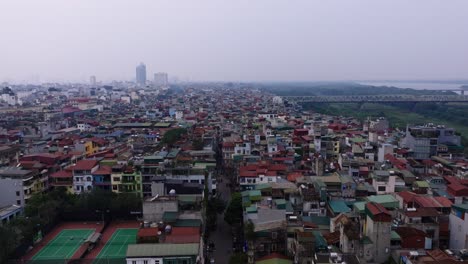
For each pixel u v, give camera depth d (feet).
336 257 237.45
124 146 655.76
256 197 375.86
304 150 615.57
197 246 275.39
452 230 312.50
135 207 400.47
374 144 625.00
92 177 463.42
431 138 582.76
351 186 397.80
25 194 438.81
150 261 263.90
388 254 272.72
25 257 322.14
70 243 349.61
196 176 447.83
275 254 285.84
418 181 425.69
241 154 599.98
